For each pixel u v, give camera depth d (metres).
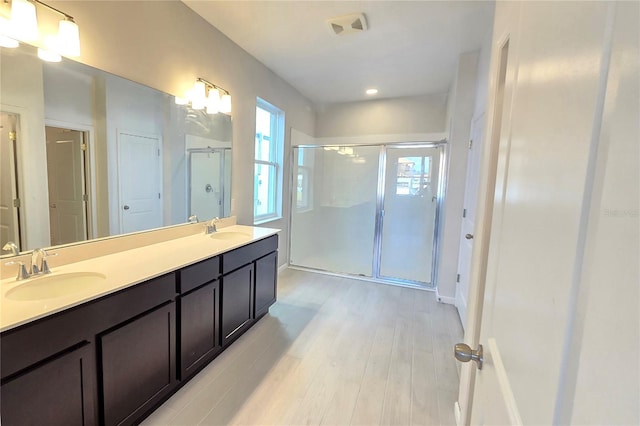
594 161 0.33
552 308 0.41
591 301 0.32
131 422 1.46
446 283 3.19
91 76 1.71
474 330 1.48
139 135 2.02
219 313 2.08
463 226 2.97
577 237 0.35
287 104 3.87
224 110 2.67
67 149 1.64
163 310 1.60
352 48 2.83
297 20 2.38
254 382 1.88
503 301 0.65
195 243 2.21
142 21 1.97
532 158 0.53
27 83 1.46
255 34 2.62
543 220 0.46
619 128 0.29
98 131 1.78
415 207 4.09
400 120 4.40
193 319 1.83
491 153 1.40
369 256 4.39
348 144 4.27
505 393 0.57
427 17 2.28
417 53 2.89
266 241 2.65
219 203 2.80
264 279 2.65
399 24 2.39
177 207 2.36
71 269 1.55
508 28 1.21
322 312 2.90
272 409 1.68
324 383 1.90
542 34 0.53
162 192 2.22
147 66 2.02
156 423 1.55
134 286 1.43
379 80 3.65
